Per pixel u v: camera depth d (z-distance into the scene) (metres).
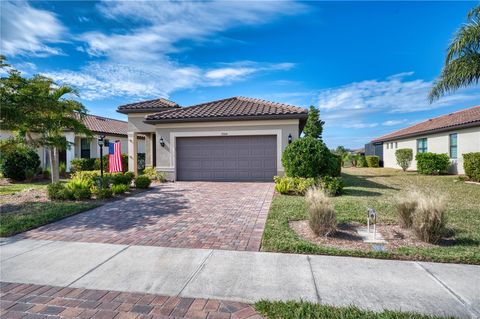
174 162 15.05
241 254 5.00
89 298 3.61
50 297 3.65
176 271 4.35
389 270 4.27
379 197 10.14
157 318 3.15
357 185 14.20
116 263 4.68
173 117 14.66
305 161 11.03
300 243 5.31
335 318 3.06
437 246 5.21
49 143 11.55
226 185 13.33
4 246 5.57
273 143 14.45
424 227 5.43
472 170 15.41
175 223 7.06
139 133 19.61
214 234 6.14
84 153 22.92
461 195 10.97
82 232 6.44
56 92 11.66
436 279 3.96
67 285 3.96
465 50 12.21
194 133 14.91
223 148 14.88
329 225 5.89
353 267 4.39
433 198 6.00
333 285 3.83
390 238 5.72
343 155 39.66
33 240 5.93
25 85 10.59
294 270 4.32
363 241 5.56
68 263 4.71
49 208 8.59
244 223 6.97
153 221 7.28
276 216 7.38
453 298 3.47
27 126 10.98
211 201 9.70
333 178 11.02
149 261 4.75
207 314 3.21
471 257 4.56
